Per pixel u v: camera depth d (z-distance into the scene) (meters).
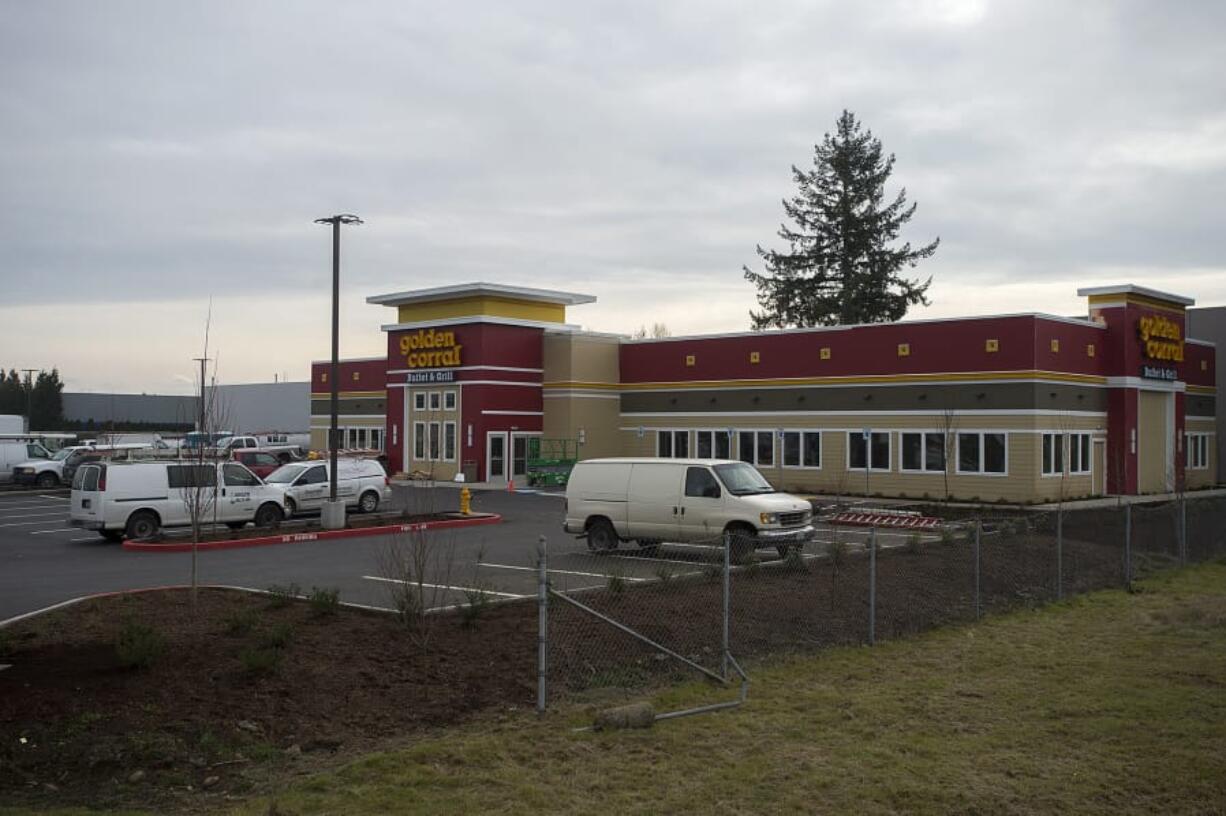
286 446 56.00
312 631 11.73
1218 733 9.15
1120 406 39.81
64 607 13.33
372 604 14.52
